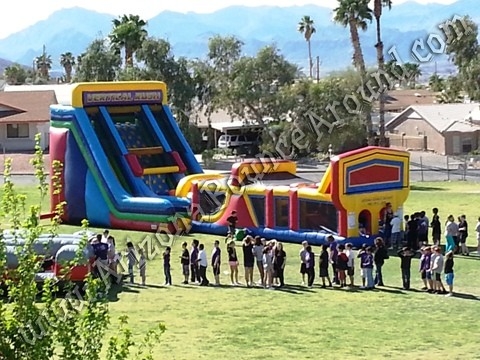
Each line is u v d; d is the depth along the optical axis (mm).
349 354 20750
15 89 87438
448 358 20406
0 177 59688
